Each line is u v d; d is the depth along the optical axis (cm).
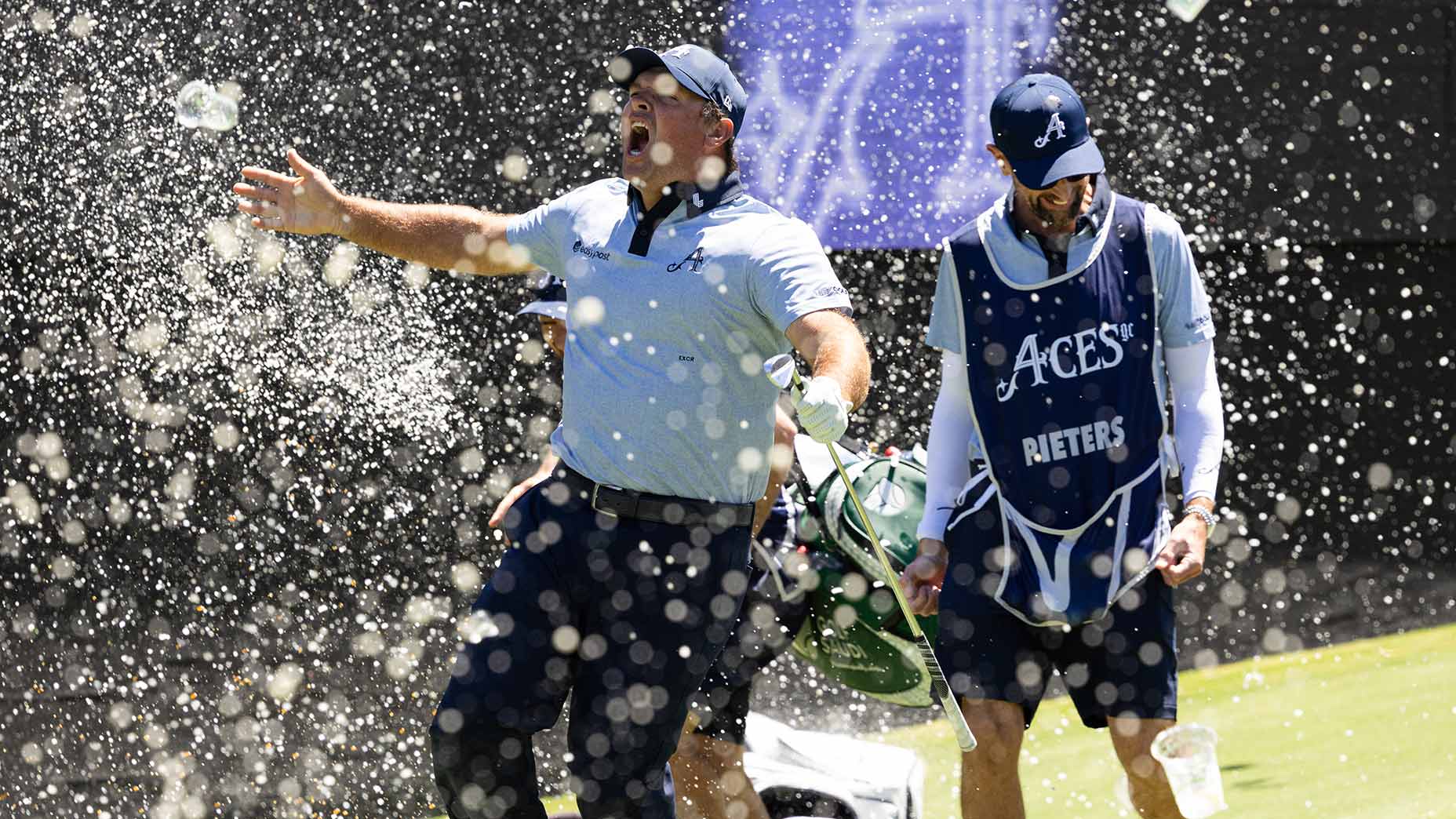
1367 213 2650
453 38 2166
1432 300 2802
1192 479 1188
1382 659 2375
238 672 1988
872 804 1374
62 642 1967
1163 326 1196
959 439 1248
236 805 1712
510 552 1037
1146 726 1173
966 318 1204
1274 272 2656
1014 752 1172
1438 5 2684
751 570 1323
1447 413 2816
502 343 2192
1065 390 1173
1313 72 2597
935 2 2309
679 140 998
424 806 1803
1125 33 2445
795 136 2253
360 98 2134
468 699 976
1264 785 1661
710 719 1298
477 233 1118
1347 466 2725
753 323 995
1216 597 2595
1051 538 1170
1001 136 1158
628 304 1004
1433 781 1628
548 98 2205
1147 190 2481
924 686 1373
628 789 1006
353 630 2075
